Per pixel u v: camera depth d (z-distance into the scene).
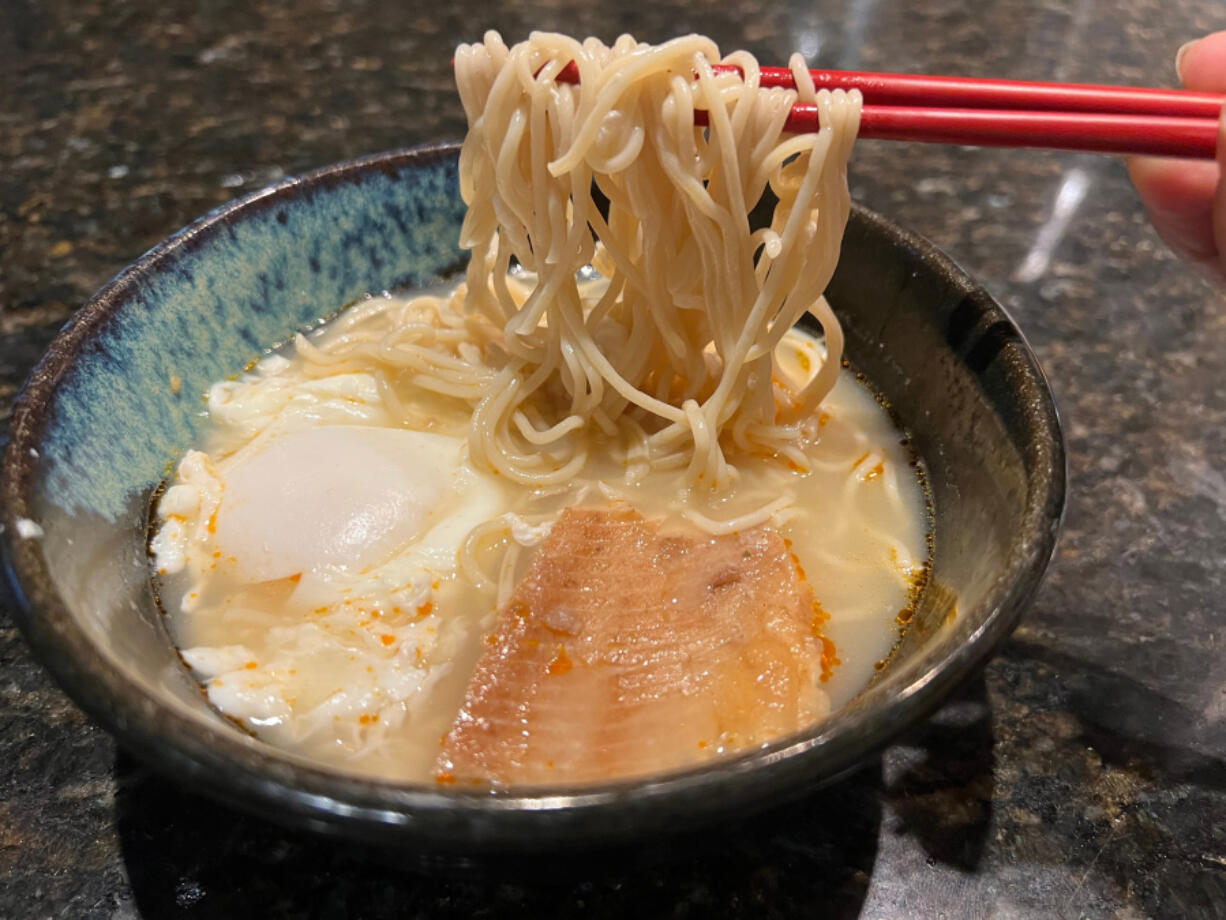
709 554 0.22
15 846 0.19
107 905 0.18
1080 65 0.47
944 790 0.20
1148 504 0.26
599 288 0.31
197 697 0.20
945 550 0.22
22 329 0.31
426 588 0.22
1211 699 0.22
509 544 0.23
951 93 0.21
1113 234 0.36
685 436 0.25
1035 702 0.22
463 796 0.13
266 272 0.26
